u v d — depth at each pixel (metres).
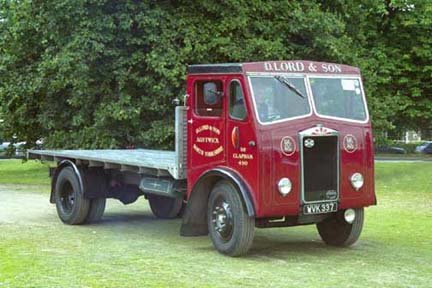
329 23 19.44
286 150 8.44
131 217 13.09
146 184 10.42
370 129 9.20
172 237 10.60
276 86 8.64
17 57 20.41
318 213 8.70
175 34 17.95
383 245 9.92
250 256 8.95
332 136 8.77
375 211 13.93
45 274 7.75
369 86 21.41
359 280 7.56
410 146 46.72
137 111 17.59
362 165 9.05
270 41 18.75
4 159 39.22
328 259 8.80
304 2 19.97
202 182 9.04
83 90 17.86
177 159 9.48
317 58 19.81
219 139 8.87
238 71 8.60
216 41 18.02
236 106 8.63
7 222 12.23
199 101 9.22
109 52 17.41
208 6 18.47
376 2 23.59
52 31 17.77
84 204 11.66
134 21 17.64
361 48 23.03
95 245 9.78
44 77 19.06
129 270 8.01
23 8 19.17
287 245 9.87
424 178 21.88
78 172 11.68
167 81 17.62
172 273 7.84
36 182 22.34
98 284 7.27
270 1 19.47
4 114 21.67
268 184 8.31
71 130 19.69
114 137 18.25
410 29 25.70
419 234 10.96
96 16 17.33
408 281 7.54
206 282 7.38
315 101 8.85
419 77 26.14
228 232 8.71
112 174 11.80
